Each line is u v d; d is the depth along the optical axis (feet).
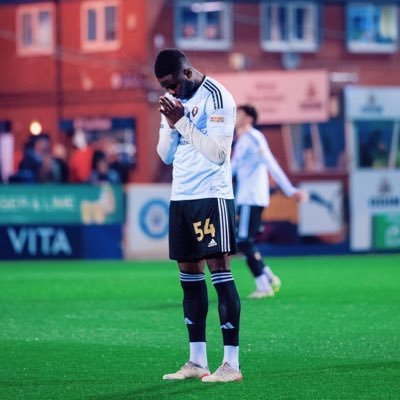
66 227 237.04
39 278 188.14
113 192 238.89
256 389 82.79
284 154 310.86
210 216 86.22
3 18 394.52
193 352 88.79
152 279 185.06
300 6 380.78
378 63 388.37
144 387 84.28
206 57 370.94
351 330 117.29
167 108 83.92
